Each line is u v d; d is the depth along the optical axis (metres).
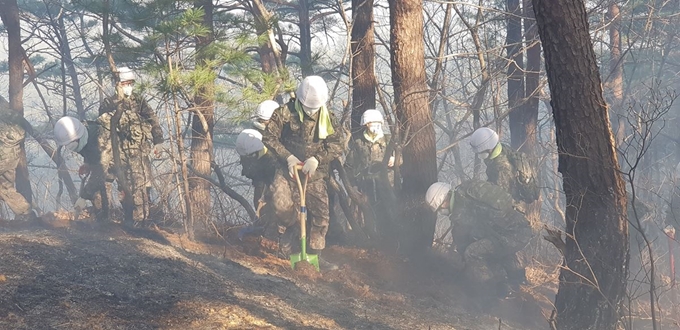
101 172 8.67
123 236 7.56
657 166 17.06
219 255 7.82
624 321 5.76
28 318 4.48
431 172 9.69
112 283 5.44
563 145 5.54
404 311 6.80
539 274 9.77
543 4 5.43
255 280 6.70
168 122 9.28
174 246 7.64
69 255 5.95
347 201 9.49
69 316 4.62
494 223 7.97
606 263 5.47
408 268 8.72
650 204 9.85
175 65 9.32
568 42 5.39
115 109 8.77
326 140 7.71
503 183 8.62
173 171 9.21
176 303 5.20
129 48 9.39
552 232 5.75
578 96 5.41
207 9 11.79
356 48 11.54
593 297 5.51
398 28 9.69
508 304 7.86
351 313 6.26
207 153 12.19
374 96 11.57
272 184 7.68
